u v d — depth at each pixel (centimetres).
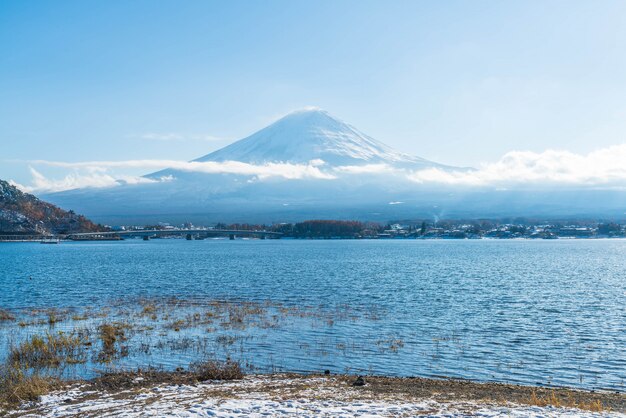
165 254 19850
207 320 4388
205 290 6975
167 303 5534
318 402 2062
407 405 2000
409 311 5009
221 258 16375
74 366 2912
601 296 6338
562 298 6112
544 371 2906
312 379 2595
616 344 3588
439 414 1828
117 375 2658
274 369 2889
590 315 4856
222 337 3684
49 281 8500
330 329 4028
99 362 2994
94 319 4478
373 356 3195
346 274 9738
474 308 5250
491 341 3656
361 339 3675
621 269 11162
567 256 17638
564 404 2069
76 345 3378
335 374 2772
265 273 10012
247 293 6594
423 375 2811
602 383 2686
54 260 15638
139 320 4409
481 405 2014
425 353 3284
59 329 3984
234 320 4372
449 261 14388
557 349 3425
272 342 3553
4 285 7819
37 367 2866
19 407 2122
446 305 5456
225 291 6838
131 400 2161
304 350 3334
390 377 2692
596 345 3553
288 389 2347
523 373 2859
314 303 5594
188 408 1955
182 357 3131
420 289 7088
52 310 5031
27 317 4591
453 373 2852
